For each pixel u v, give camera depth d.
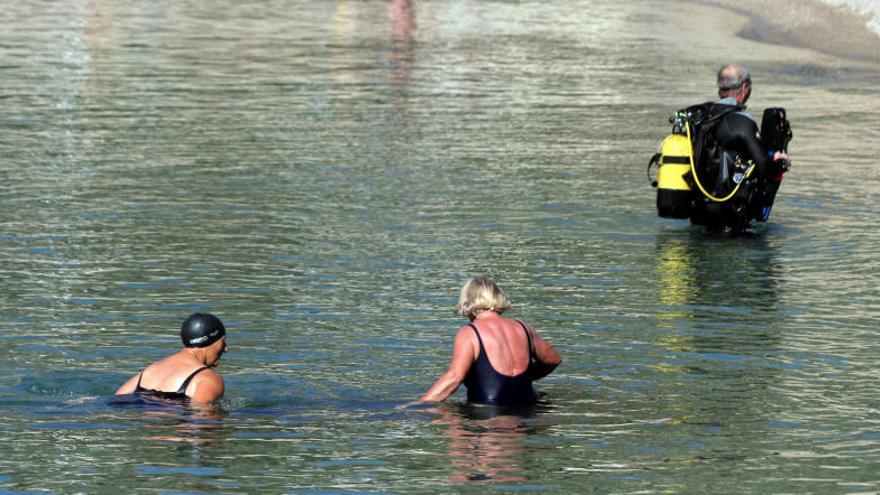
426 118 45.44
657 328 21.12
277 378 17.98
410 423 16.00
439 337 20.36
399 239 27.80
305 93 51.19
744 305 22.81
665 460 14.66
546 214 30.67
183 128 42.47
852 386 17.91
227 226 28.75
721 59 63.72
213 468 14.23
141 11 87.06
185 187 33.06
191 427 15.72
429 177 34.97
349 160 37.22
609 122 45.09
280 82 54.22
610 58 63.75
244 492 13.48
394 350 19.58
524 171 36.03
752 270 25.67
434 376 18.30
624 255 26.89
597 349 19.77
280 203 31.33
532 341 17.12
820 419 16.36
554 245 27.58
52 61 59.81
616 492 13.55
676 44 70.19
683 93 52.25
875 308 22.69
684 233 29.11
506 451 14.94
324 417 16.27
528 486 13.73
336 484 13.77
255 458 14.57
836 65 62.34
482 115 46.25
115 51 64.19
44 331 20.34
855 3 75.75
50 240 27.08
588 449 14.96
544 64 61.19
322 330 20.64
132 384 17.02
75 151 38.09
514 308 22.31
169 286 23.47
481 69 59.22
